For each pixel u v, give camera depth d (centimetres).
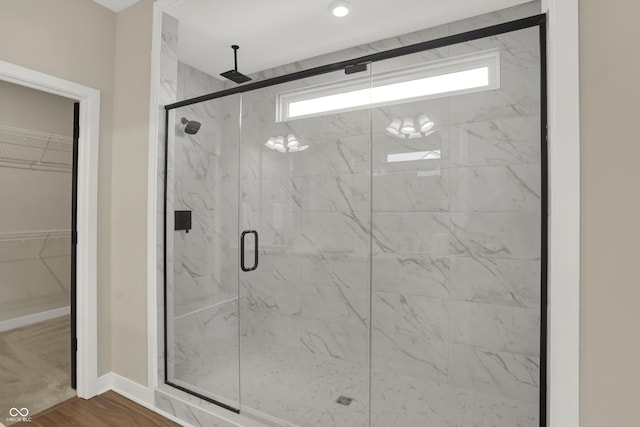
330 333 247
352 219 239
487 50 194
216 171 227
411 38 236
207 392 194
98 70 208
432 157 216
